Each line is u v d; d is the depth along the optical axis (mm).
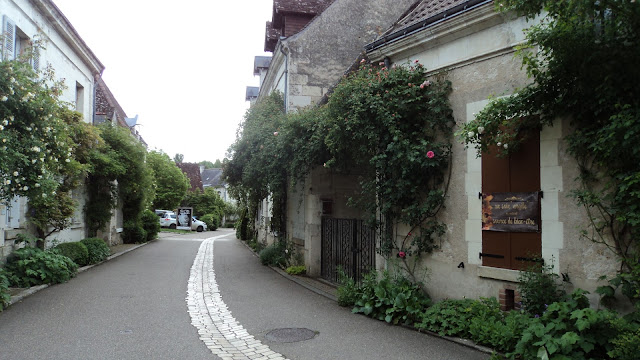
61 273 9117
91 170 11766
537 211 5305
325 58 13672
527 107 5145
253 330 5832
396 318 6102
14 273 8398
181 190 35000
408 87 6691
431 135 6648
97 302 7367
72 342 5168
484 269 5824
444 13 6332
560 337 4195
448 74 6520
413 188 6648
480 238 5934
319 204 10938
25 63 7141
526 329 4434
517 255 5496
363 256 8750
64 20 11281
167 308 7070
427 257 6730
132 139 15625
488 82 5977
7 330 5598
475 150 6051
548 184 5215
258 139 12406
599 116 4676
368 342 5281
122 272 11070
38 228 10375
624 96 4363
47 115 7188
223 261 14156
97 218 14508
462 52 6312
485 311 5289
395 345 5160
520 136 5488
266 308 7156
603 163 4594
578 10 3914
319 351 4965
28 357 4633
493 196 5789
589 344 4020
